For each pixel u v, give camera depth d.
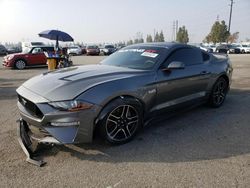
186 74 4.57
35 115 3.33
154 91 4.01
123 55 4.78
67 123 3.19
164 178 2.89
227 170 3.06
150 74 3.99
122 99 3.58
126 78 3.71
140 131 4.23
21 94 3.53
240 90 7.59
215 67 5.35
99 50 36.84
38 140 3.36
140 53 4.58
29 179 2.86
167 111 4.39
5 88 8.19
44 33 12.62
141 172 3.01
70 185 2.76
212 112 5.29
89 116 3.28
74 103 3.18
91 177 2.91
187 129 4.34
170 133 4.16
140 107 3.83
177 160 3.29
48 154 3.41
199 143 3.80
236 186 2.75
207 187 2.73
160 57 4.29
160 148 3.62
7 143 3.74
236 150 3.58
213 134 4.14
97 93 3.35
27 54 15.16
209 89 5.27
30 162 3.19
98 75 3.74
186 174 2.97
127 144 3.74
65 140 3.20
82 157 3.36
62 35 12.91
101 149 3.57
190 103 4.84
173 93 4.38
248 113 5.25
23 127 3.72
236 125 4.55
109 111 3.45
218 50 37.25
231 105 5.86
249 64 17.45
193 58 4.93
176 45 4.71
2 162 3.20
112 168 3.10
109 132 3.58
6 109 5.56
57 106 3.17
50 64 12.91
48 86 3.46
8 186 2.74
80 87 3.35
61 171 3.03
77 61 22.27
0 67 16.42
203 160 3.30
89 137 3.35
